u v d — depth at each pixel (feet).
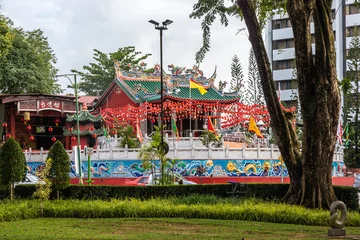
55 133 242.78
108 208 95.86
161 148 144.56
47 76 257.96
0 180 108.06
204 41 113.09
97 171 179.22
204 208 94.48
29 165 192.85
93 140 227.40
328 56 98.63
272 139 223.92
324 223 83.35
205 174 174.29
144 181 158.10
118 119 211.82
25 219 93.50
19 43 245.45
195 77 230.89
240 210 91.61
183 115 217.97
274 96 104.63
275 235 72.33
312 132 99.25
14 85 238.07
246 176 177.37
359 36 292.61
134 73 240.53
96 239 67.56
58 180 109.40
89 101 287.48
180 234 72.95
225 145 197.47
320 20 98.99
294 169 103.30
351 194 102.47
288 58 316.60
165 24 157.69
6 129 222.07
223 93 229.45
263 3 114.32
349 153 250.98
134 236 70.59
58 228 80.02
